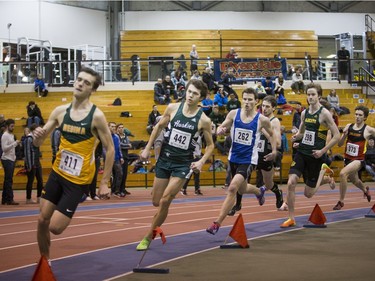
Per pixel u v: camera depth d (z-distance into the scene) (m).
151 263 6.84
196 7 37.38
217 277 5.97
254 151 9.02
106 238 9.05
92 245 8.33
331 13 38.75
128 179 22.64
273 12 38.12
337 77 31.50
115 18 36.56
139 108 28.17
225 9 37.69
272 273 6.13
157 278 5.97
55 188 5.99
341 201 12.38
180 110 7.68
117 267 6.64
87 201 16.59
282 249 7.72
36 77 29.62
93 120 5.97
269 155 9.52
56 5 34.66
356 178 12.57
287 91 29.94
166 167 7.64
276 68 28.11
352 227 9.96
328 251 7.52
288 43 37.38
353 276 5.91
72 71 29.80
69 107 6.08
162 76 29.73
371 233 9.20
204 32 36.69
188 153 7.62
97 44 36.31
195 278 5.94
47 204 5.99
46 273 4.93
